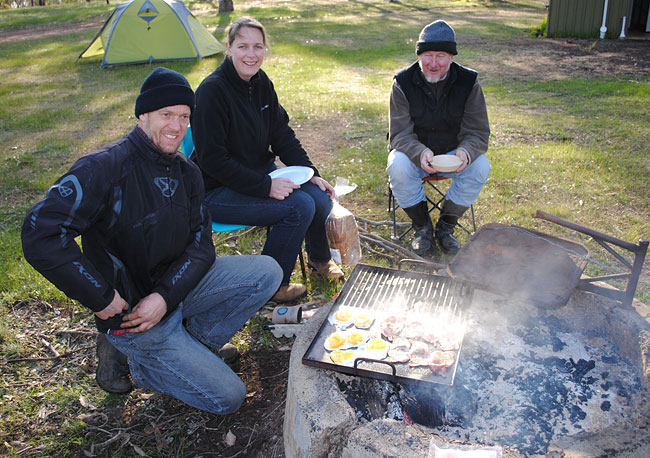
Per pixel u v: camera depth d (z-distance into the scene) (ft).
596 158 17.42
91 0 95.30
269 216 10.43
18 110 26.76
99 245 7.20
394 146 12.32
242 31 9.78
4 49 48.03
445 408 6.95
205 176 10.68
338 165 17.95
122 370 8.70
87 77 34.83
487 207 14.73
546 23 48.21
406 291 8.79
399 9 74.18
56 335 10.24
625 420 6.23
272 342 9.97
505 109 24.41
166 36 38.14
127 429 8.17
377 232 13.94
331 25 57.16
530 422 6.75
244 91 10.29
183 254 7.93
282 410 8.36
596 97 26.20
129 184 7.00
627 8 44.60
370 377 6.83
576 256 8.48
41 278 11.72
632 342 7.48
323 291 11.30
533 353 7.99
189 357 7.70
